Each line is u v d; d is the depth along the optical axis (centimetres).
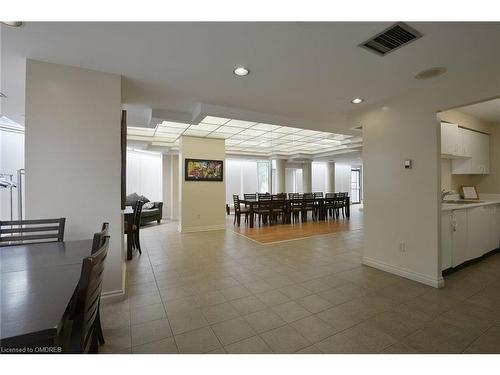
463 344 168
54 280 116
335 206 818
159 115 366
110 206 239
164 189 841
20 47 193
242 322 198
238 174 1059
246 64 225
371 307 222
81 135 229
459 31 172
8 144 424
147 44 191
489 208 373
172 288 267
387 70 235
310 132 571
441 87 261
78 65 225
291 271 319
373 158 334
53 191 220
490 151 416
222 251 420
